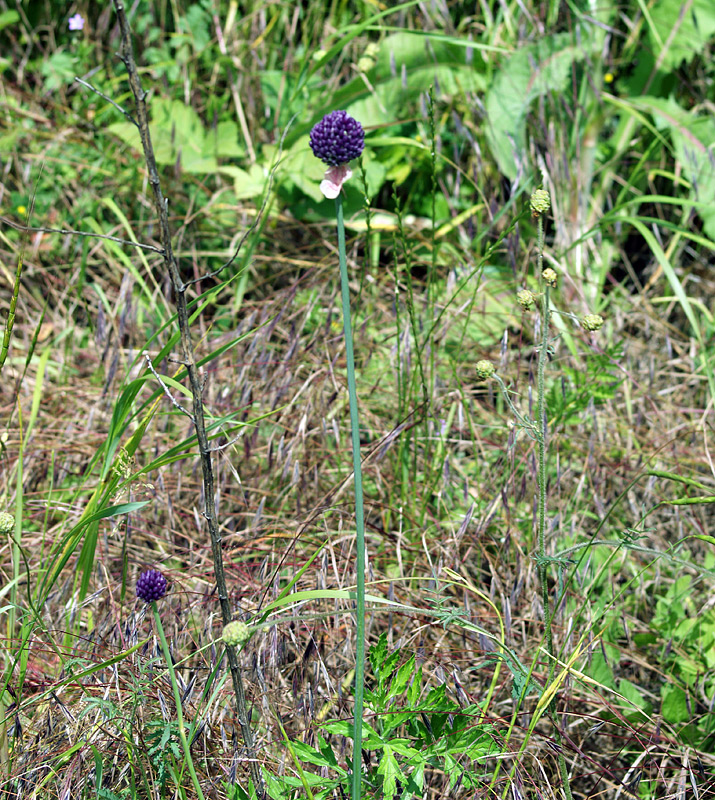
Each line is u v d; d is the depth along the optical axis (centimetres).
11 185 341
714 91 341
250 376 245
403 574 198
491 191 321
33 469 232
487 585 210
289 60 349
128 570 204
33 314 304
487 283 283
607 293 317
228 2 372
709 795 164
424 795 151
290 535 194
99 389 259
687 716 175
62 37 387
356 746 122
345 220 307
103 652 170
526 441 229
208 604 182
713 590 200
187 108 324
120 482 171
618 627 194
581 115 312
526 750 164
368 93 318
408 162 322
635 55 341
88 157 336
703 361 237
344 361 252
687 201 262
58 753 150
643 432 253
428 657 170
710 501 127
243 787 154
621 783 160
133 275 265
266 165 306
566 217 308
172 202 316
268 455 219
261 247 318
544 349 142
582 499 226
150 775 148
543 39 308
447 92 317
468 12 360
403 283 286
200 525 208
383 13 275
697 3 317
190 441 151
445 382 257
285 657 172
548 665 155
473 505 197
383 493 223
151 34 357
